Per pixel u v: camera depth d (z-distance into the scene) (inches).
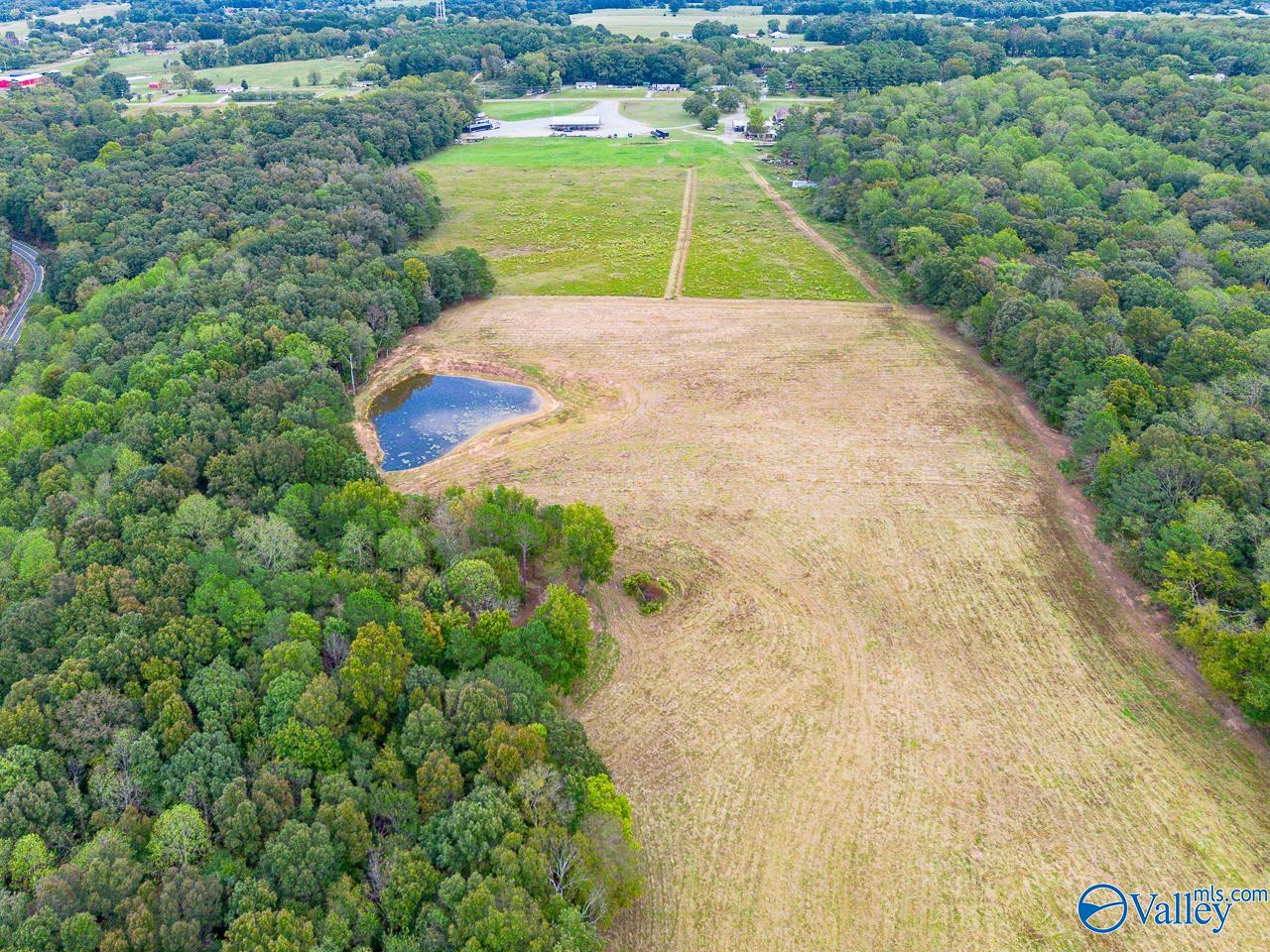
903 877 2395.4
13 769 2260.1
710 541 3752.5
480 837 2171.5
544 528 3403.1
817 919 2288.4
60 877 2010.3
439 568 3299.7
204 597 2844.5
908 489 4099.4
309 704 2453.2
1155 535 3398.1
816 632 3260.3
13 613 2790.4
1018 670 3080.7
